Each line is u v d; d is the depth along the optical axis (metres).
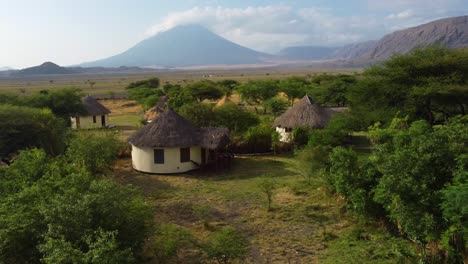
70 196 11.07
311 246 14.80
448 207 10.98
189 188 23.25
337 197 19.61
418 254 13.02
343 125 29.55
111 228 11.03
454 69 28.61
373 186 15.68
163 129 27.17
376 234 15.28
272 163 29.00
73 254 9.26
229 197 21.14
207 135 27.61
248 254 14.18
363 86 31.78
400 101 30.25
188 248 14.62
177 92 64.50
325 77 81.06
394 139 15.05
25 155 17.33
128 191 12.46
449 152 12.30
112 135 29.19
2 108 27.11
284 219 17.59
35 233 10.68
